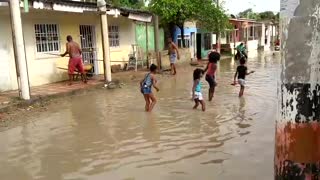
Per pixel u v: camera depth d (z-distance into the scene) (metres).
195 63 24.27
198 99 9.97
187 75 18.30
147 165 5.96
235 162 5.98
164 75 18.27
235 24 38.91
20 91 11.02
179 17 23.45
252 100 11.36
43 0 12.19
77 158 6.45
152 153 6.55
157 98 11.97
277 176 2.66
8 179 5.64
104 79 14.88
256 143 6.95
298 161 2.54
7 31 12.67
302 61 2.47
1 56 12.52
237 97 11.89
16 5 10.57
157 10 20.47
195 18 24.89
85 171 5.83
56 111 10.31
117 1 23.66
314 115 2.51
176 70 20.64
